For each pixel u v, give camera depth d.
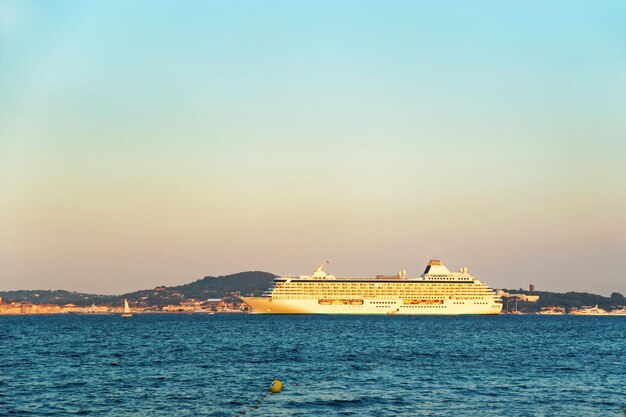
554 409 111.44
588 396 123.12
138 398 118.75
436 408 111.62
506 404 115.19
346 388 130.62
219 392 125.25
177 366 163.62
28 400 115.94
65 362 172.25
